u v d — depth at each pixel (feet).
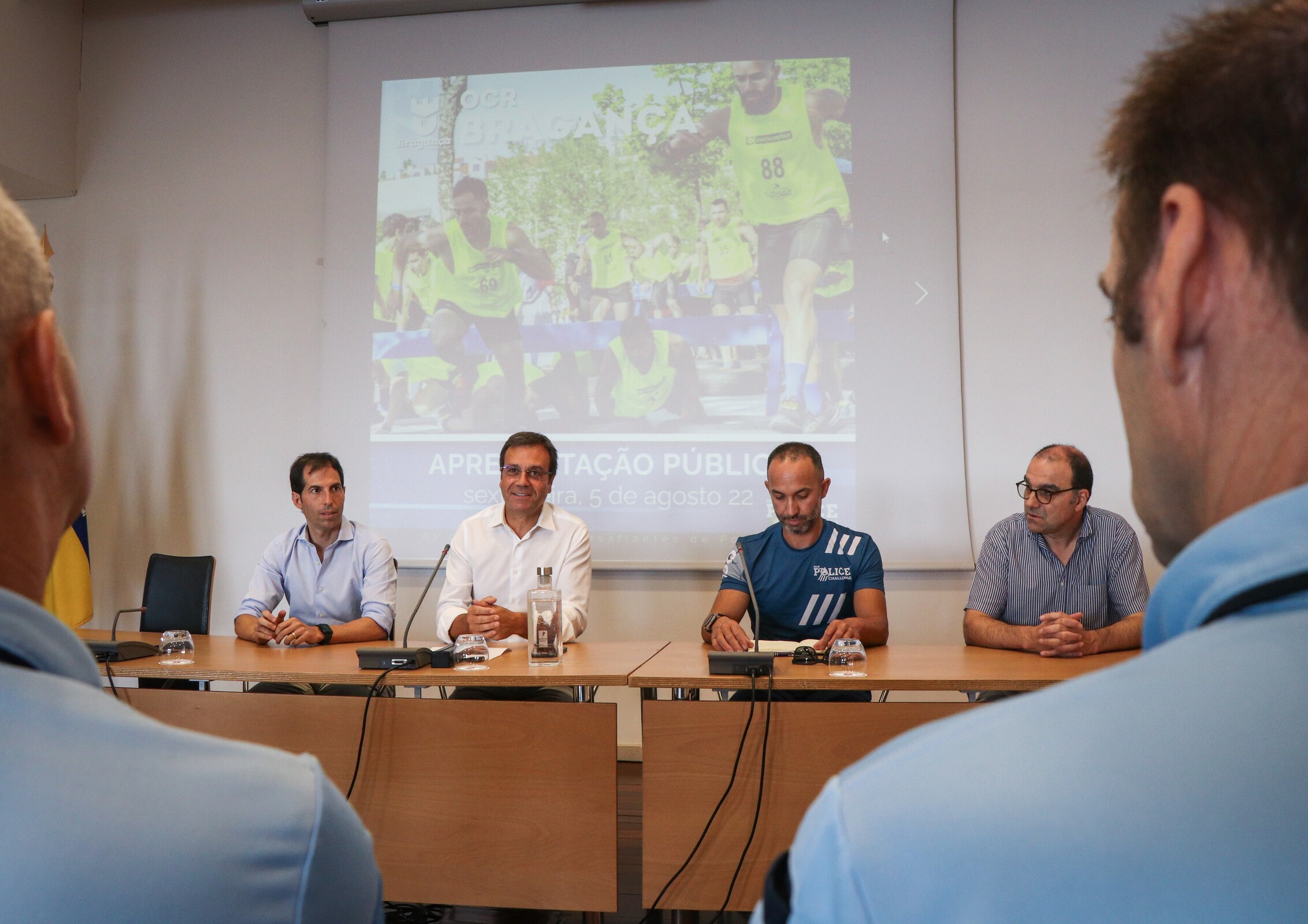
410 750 6.48
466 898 6.35
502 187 12.63
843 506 11.76
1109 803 0.70
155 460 13.20
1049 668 6.47
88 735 1.05
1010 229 11.94
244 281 13.26
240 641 8.52
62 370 1.30
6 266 1.23
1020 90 12.01
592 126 12.53
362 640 8.64
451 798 6.41
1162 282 0.89
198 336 13.29
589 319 12.38
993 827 0.71
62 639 1.17
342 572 9.55
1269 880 0.65
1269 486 0.84
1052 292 11.84
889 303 11.88
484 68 12.74
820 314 11.98
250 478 13.05
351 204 12.85
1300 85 0.80
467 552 9.15
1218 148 0.84
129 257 13.50
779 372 12.00
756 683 6.10
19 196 13.65
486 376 12.48
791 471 8.34
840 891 0.74
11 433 1.23
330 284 12.81
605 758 6.26
